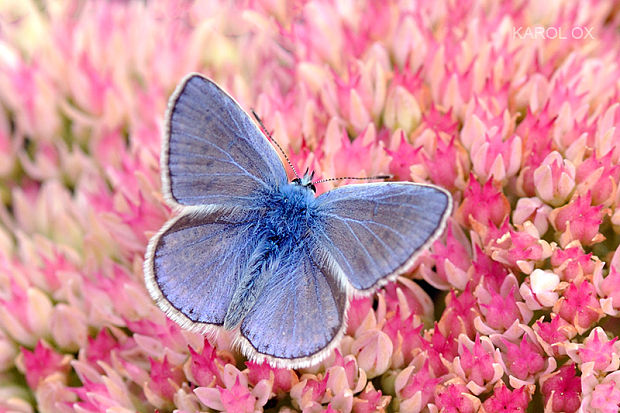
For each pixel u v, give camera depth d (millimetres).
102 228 211
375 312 196
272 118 207
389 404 189
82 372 199
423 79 211
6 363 206
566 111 198
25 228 219
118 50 224
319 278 184
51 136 221
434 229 178
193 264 185
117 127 222
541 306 187
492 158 196
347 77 211
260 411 187
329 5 221
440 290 197
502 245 190
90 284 203
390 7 217
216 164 186
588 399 182
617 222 190
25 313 205
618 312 185
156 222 203
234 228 187
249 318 184
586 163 193
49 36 223
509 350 185
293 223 186
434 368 188
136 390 198
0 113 221
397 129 203
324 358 182
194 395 190
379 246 181
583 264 186
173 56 225
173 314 183
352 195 185
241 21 229
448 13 218
